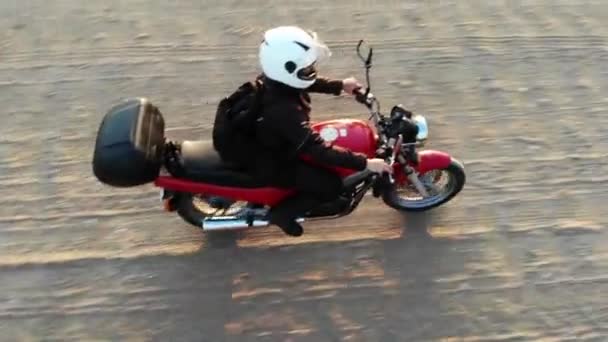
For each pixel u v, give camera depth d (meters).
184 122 5.21
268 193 4.05
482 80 5.50
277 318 4.27
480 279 4.43
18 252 4.52
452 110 5.30
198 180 3.93
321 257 4.52
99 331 4.21
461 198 4.81
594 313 4.30
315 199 4.11
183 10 5.90
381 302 4.33
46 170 4.92
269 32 3.49
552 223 4.70
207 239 4.60
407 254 4.54
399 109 3.95
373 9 5.95
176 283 4.41
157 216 4.70
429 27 5.83
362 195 4.26
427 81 5.48
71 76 5.46
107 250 4.55
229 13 5.88
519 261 4.52
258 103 3.51
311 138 3.52
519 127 5.21
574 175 4.94
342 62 5.57
